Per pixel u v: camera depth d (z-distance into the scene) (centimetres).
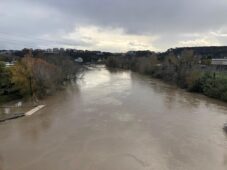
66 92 6431
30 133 3453
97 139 3181
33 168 2522
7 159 2714
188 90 6575
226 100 5269
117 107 4734
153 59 11581
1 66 5575
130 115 4194
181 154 2762
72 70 9375
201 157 2695
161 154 2762
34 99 5400
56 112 4447
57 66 7912
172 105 4919
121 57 18112
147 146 2962
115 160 2641
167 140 3131
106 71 13762
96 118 4044
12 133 3466
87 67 17038
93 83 8219
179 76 7556
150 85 7675
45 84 5859
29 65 5569
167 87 7281
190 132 3403
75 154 2791
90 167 2514
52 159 2691
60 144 3062
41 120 4009
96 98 5572
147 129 3516
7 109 4684
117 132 3412
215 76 6397
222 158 2678
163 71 9250
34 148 2967
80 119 4006
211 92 5756
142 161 2614
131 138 3198
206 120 3931
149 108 4662
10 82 5616
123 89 6831
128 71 13688
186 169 2461
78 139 3197
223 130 3488
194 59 8250
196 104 5038
